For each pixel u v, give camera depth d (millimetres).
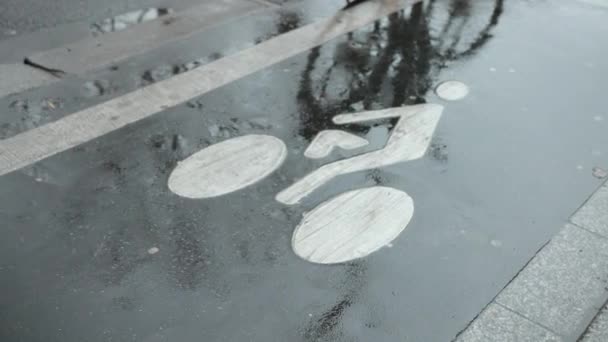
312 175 5023
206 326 3674
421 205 4711
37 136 5414
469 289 3984
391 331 3678
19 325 3650
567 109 6094
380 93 6320
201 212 4582
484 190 4898
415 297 3914
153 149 5289
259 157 5219
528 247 4340
